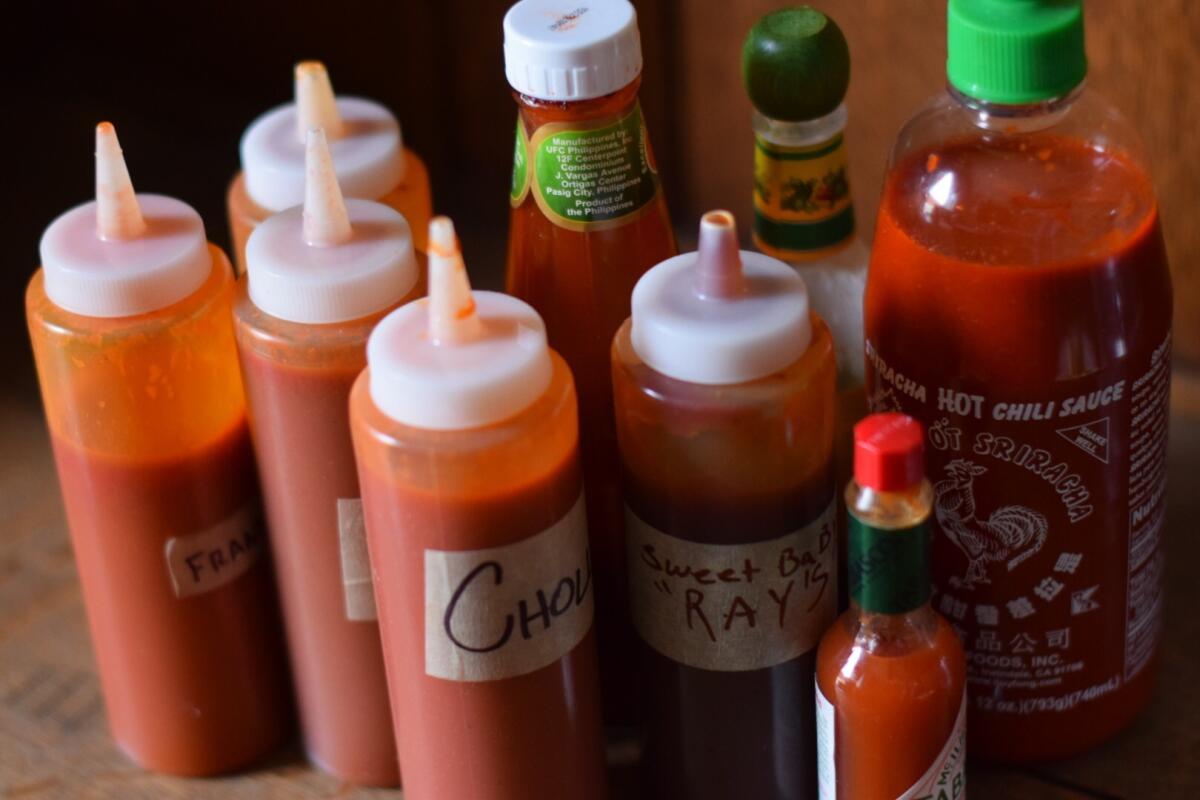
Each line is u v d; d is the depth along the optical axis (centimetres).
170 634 81
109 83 118
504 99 106
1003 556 77
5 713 87
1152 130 91
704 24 99
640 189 75
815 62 75
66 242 77
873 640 73
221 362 78
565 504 72
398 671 74
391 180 83
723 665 75
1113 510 76
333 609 79
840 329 79
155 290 76
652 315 71
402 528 71
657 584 74
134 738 84
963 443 75
